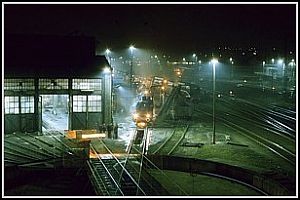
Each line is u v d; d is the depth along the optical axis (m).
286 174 21.69
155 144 29.48
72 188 20.94
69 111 31.97
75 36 33.78
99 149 27.14
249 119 41.41
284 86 56.75
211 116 43.41
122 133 33.22
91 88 32.31
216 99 55.47
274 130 35.38
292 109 46.53
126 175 21.09
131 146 28.16
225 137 31.98
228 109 48.44
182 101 45.22
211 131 34.94
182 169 24.02
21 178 21.50
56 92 31.72
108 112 32.53
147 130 32.12
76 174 22.66
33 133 31.23
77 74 31.84
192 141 30.62
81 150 23.75
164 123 38.47
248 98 56.53
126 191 18.97
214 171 23.31
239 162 24.19
